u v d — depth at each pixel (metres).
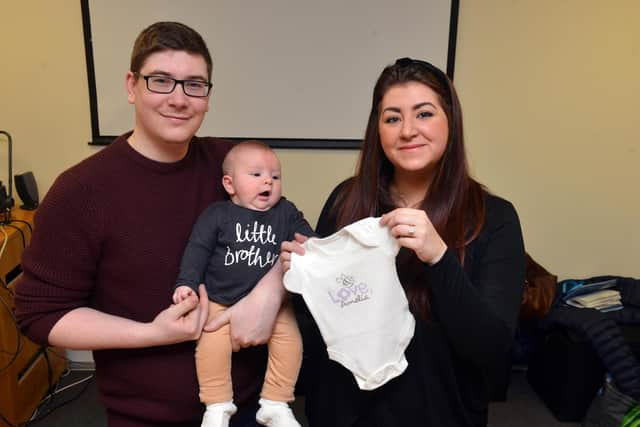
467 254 1.07
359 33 2.29
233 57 2.31
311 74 2.34
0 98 2.33
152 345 1.02
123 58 2.28
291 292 1.14
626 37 2.30
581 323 2.16
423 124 1.05
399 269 1.10
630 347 2.12
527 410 2.33
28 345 2.18
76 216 0.99
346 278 1.03
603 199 2.50
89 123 2.38
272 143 2.41
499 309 1.01
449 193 1.10
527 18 2.28
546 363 2.36
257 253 1.16
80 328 0.99
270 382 1.18
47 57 2.29
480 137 2.43
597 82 2.36
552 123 2.41
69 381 2.47
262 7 2.25
